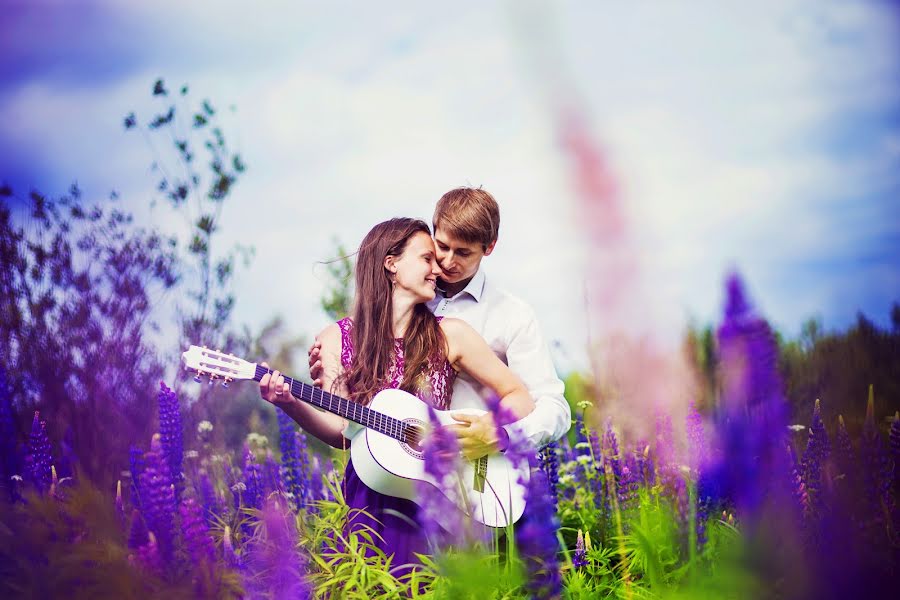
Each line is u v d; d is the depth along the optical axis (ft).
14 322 16.53
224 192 19.95
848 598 9.12
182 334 18.15
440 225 13.64
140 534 9.76
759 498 9.64
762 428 9.55
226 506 12.59
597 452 14.25
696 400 11.51
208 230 19.24
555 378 14.16
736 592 9.36
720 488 9.82
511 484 11.93
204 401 17.48
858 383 14.85
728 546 9.98
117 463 14.78
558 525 10.36
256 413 18.21
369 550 11.59
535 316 14.57
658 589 10.03
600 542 12.69
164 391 11.49
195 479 13.82
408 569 11.41
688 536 10.02
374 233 13.20
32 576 9.55
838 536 9.36
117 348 16.83
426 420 12.24
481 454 11.90
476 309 14.39
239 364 11.87
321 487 13.93
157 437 10.06
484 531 11.16
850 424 13.58
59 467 11.99
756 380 9.49
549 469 13.58
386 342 12.83
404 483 11.64
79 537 10.02
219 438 16.85
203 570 9.51
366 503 11.90
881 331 16.60
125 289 17.57
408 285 12.94
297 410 12.29
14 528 10.14
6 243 17.28
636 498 12.25
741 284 9.45
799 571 9.27
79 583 9.66
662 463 12.25
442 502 11.56
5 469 11.72
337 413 11.87
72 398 15.84
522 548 11.40
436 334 12.98
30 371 16.07
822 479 10.03
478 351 13.10
